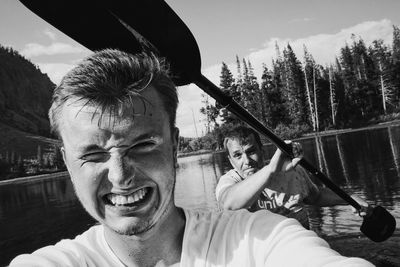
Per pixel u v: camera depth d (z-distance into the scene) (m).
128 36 1.22
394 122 37.56
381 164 12.09
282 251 0.90
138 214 0.87
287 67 48.19
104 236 1.00
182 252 0.95
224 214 1.06
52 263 0.90
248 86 47.09
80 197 0.90
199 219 1.02
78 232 10.35
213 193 10.91
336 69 59.34
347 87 46.75
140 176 0.86
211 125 47.12
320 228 5.53
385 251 4.32
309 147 23.00
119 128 0.84
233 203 2.64
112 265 0.95
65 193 22.91
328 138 30.50
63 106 0.88
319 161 15.30
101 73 0.85
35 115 120.56
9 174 62.19
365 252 4.38
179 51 1.40
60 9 1.10
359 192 8.38
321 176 2.52
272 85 46.94
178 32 1.38
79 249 0.96
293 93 45.66
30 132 104.62
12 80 127.38
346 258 0.82
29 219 13.91
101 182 0.86
